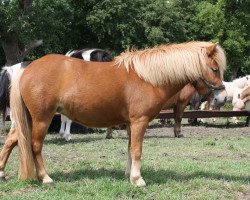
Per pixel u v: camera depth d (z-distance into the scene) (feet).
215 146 33.73
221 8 102.63
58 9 79.36
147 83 19.15
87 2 88.53
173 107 40.11
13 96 19.04
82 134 42.16
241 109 53.62
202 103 59.62
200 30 107.76
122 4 86.17
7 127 45.16
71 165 24.04
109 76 19.22
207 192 18.83
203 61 19.61
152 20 95.86
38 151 19.11
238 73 121.49
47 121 19.02
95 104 19.04
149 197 17.74
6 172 21.94
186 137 40.16
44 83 18.75
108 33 86.63
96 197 17.47
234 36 100.89
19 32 64.69
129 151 20.97
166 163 25.13
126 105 19.27
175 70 19.34
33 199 16.98
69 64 19.29
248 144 35.47
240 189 19.43
